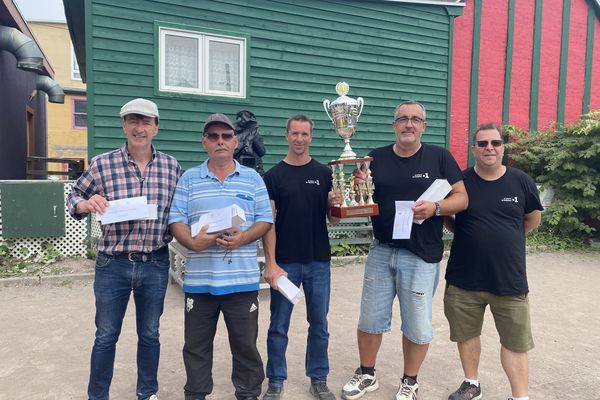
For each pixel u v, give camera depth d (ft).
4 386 10.71
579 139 31.24
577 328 15.55
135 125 8.95
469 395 10.30
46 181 21.34
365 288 10.47
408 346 10.11
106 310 8.96
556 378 11.69
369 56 28.43
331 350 13.26
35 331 14.23
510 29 35.19
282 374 10.13
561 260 27.43
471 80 34.24
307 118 10.07
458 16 30.89
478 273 9.68
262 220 9.27
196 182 9.18
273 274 9.58
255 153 19.35
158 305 9.34
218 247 8.95
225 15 24.43
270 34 25.61
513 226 9.52
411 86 29.99
